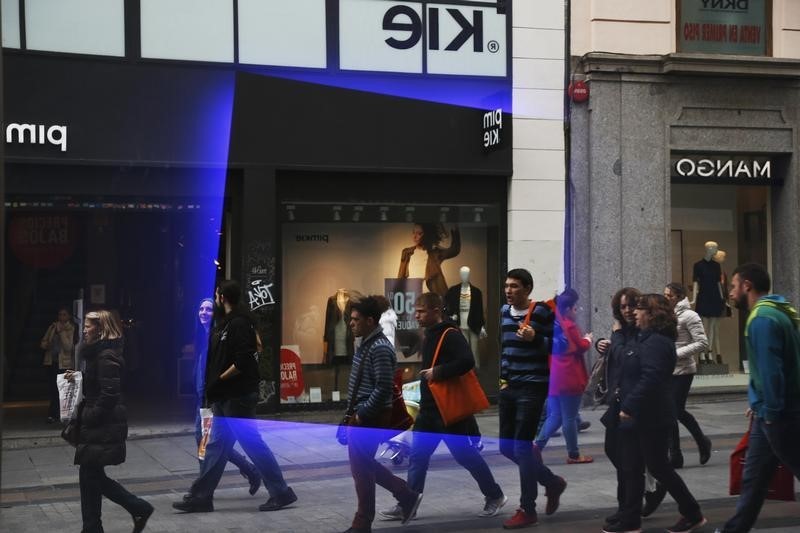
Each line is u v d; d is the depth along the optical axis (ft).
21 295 54.54
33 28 39.14
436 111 44.37
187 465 32.45
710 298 49.34
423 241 45.16
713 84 47.88
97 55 39.93
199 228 46.96
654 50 47.42
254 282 41.81
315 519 23.82
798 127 48.93
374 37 43.65
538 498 26.25
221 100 41.47
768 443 19.47
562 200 46.24
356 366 22.08
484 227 45.93
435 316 23.49
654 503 23.63
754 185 49.70
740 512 19.86
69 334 42.27
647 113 47.03
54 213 55.06
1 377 25.44
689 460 31.65
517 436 22.81
